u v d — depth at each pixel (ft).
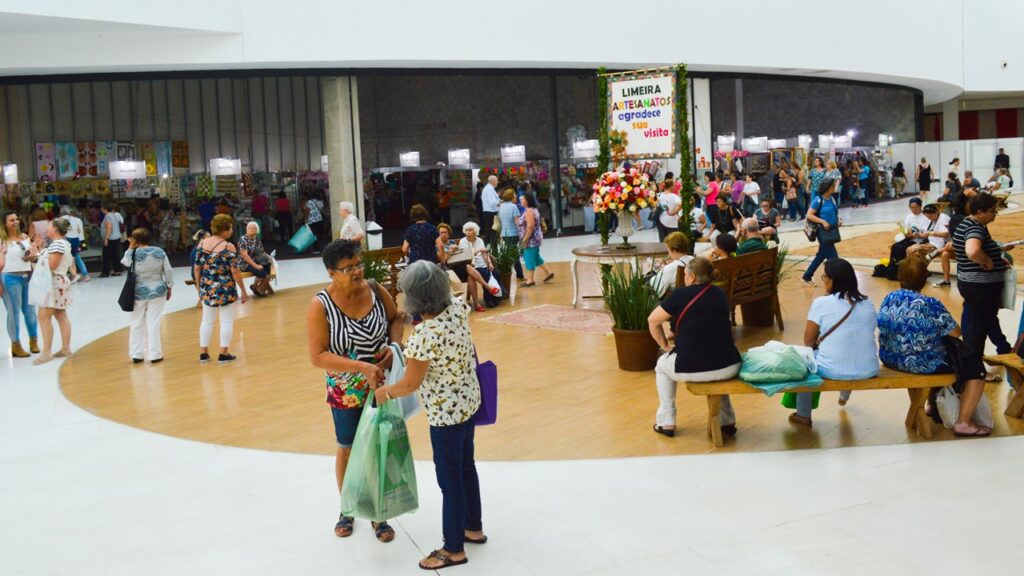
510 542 15.87
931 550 14.80
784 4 78.79
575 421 23.27
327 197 91.56
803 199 92.58
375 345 15.80
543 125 97.25
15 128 75.15
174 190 82.38
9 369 32.35
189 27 56.13
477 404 15.15
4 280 33.94
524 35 66.44
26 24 52.49
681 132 37.17
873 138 117.70
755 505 17.07
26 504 18.74
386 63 64.08
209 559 15.71
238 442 22.65
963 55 104.58
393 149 102.01
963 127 144.97
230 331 32.40
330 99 65.98
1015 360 21.40
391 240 86.02
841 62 83.76
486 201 68.59
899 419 22.07
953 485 17.57
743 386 20.10
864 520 16.14
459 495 15.01
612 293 29.22
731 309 34.58
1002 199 37.55
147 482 19.86
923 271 20.61
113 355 34.40
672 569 14.56
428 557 15.07
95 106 78.33
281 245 82.48
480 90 98.68
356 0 61.21
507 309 41.68
